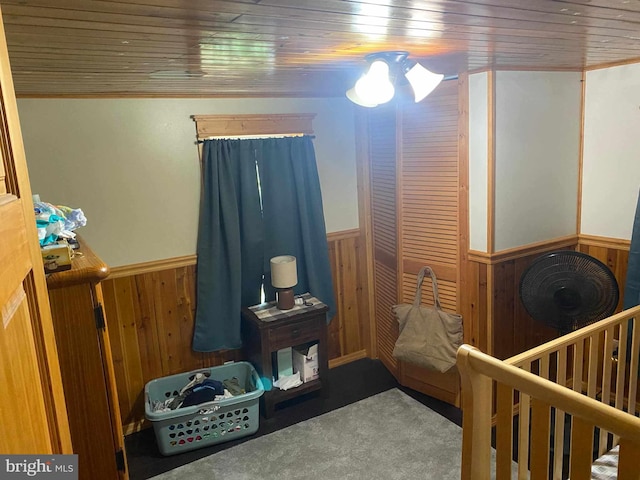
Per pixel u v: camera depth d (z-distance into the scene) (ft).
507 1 4.08
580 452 4.33
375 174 12.23
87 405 5.56
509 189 9.61
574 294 8.61
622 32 5.90
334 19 4.36
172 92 9.86
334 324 13.09
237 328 11.21
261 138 11.33
